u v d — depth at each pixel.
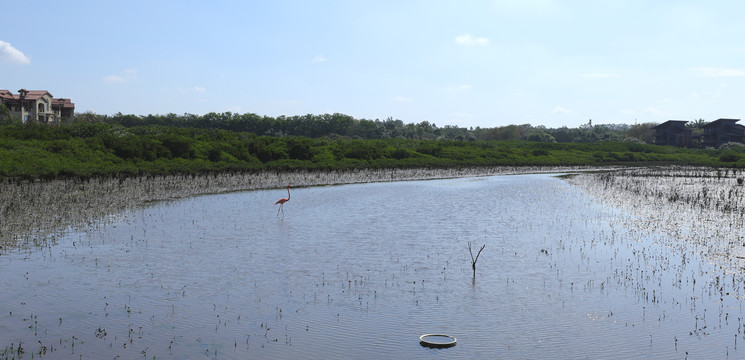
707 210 30.28
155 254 18.16
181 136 62.28
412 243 20.52
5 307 12.52
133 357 10.00
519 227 24.39
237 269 16.31
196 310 12.62
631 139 147.38
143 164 52.19
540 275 15.91
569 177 60.75
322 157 71.50
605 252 19.05
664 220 26.45
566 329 11.59
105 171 44.62
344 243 20.41
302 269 16.39
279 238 21.31
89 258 17.34
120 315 12.22
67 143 50.97
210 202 32.53
